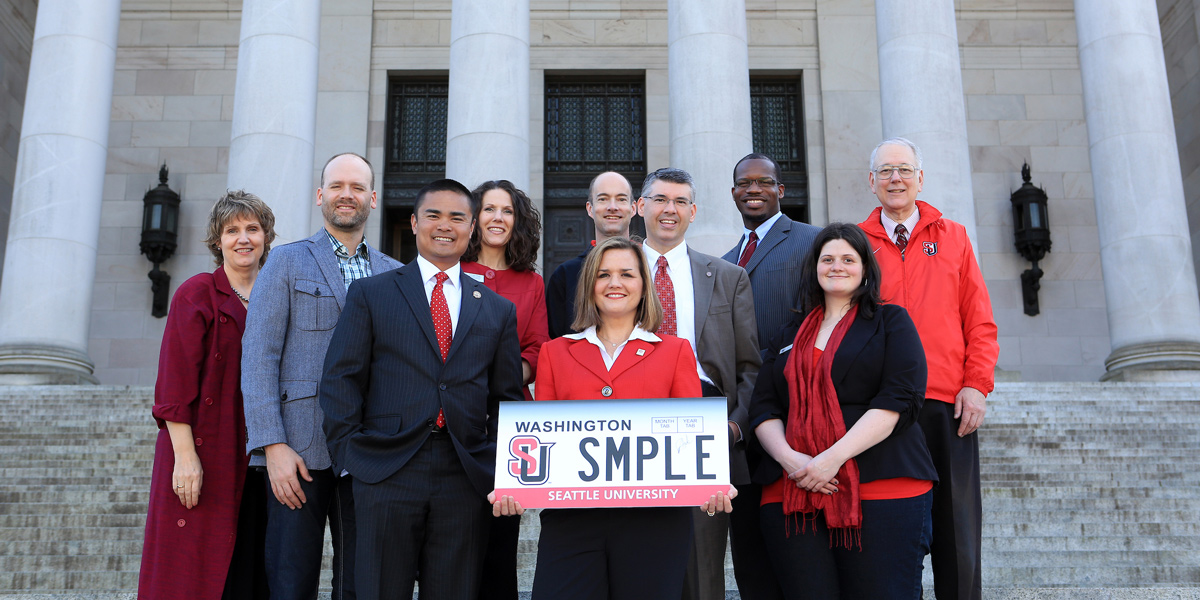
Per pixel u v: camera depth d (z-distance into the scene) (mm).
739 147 12586
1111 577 6516
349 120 17750
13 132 17750
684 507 4371
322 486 4730
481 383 4574
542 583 4250
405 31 18250
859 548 4418
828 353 4648
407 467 4324
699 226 12328
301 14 12938
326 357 4547
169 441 4867
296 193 12359
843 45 18359
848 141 17969
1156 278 12688
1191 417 10070
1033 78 18406
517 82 12680
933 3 12781
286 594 4504
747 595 5055
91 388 11352
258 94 12484
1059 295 17406
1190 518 7434
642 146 18234
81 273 13070
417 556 4355
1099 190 13367
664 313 5191
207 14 18328
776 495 4684
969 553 4918
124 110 17906
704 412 4242
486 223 5691
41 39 13609
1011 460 8680
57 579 6613
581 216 17906
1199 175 16953
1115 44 13430
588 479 4188
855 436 4383
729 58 12852
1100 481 8219
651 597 4180
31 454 8906
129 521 7484
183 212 17500
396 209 17891
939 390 5074
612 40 18312
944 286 5254
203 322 4949
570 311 5531
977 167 17969
